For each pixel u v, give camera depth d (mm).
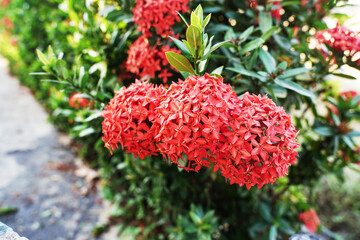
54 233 2654
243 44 1954
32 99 5469
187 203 2564
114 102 1292
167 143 1151
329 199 3484
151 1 1595
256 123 1054
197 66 1307
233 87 1845
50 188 3186
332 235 2891
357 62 1697
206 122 1053
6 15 6934
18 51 5766
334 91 2652
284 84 1546
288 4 1979
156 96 1229
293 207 2639
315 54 1944
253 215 2619
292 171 2371
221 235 2516
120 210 2891
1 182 3164
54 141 4098
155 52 1718
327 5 1972
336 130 2182
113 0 2105
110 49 2096
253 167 1103
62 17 3691
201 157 1135
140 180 2713
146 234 2707
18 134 4180
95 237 2678
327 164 2354
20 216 2775
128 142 1247
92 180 3352
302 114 2250
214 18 2100
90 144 3596
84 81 1803
